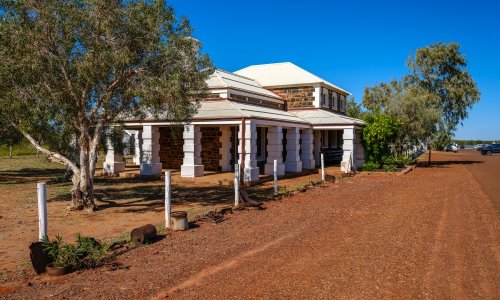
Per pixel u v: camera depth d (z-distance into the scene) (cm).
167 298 514
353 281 571
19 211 1117
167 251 720
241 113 1759
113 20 979
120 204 1245
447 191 1530
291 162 2177
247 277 589
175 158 2294
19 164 2861
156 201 1304
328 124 2356
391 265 641
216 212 1077
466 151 6575
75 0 988
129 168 2427
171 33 1070
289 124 2080
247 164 1722
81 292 534
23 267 643
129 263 655
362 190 1566
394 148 2819
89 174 1127
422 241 786
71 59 1030
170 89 1013
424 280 574
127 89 1066
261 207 1171
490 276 590
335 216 1044
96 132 1141
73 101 1085
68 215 1065
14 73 929
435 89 3994
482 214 1056
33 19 978
